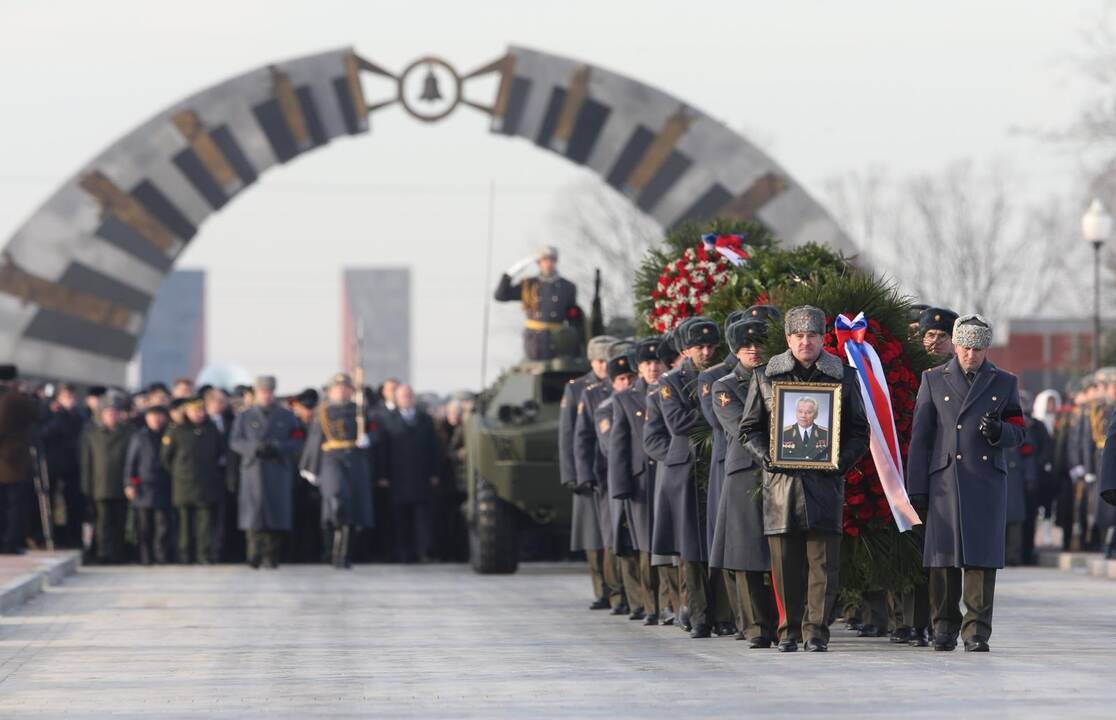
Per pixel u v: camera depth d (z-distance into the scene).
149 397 67.88
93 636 37.28
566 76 103.00
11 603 44.19
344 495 62.31
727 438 33.41
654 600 39.44
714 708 25.23
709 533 34.50
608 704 25.81
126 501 65.50
